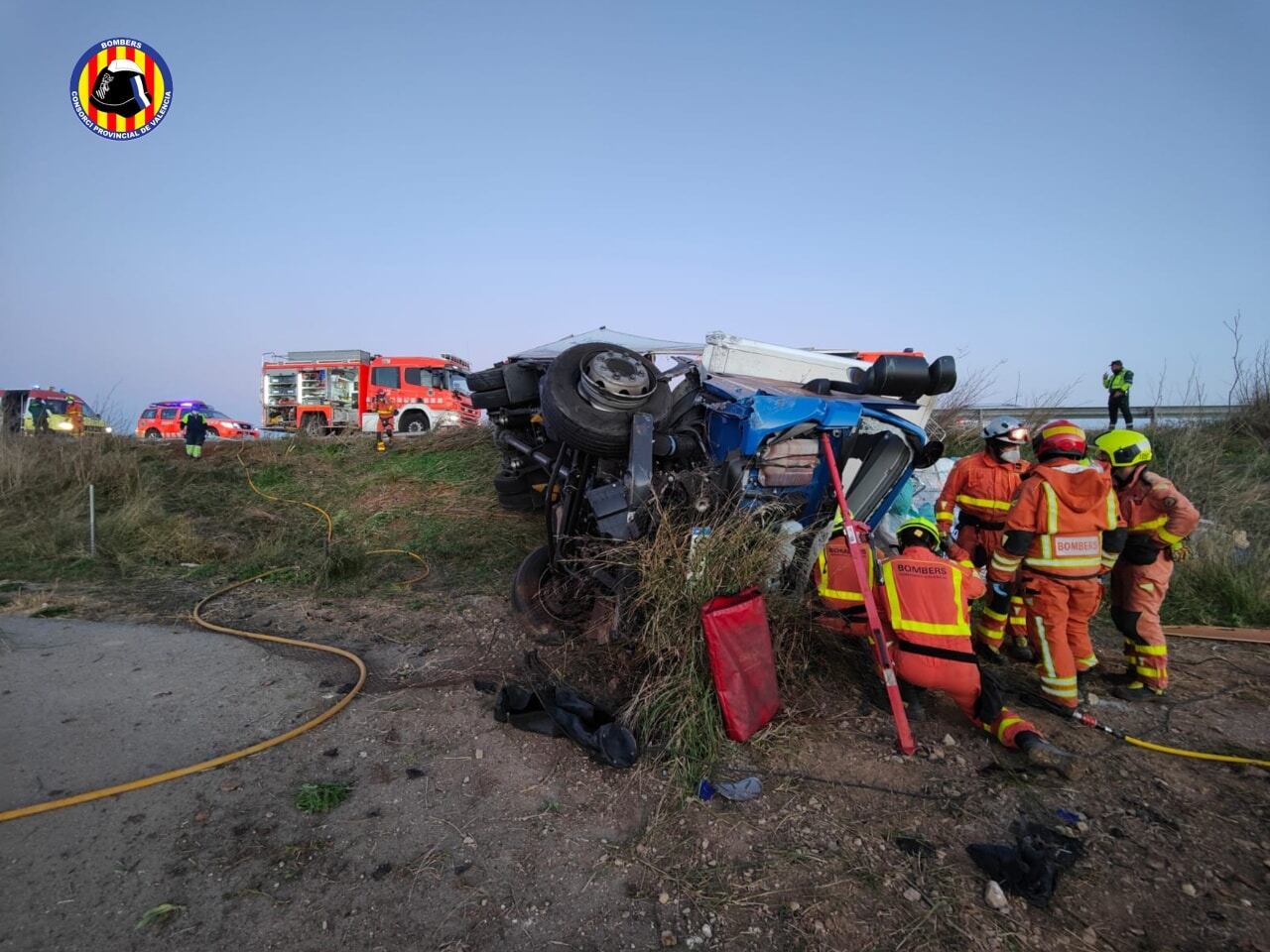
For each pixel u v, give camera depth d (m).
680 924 2.20
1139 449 3.86
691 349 6.22
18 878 2.29
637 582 3.60
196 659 4.23
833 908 2.28
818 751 3.20
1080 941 2.19
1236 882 2.47
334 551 6.71
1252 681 4.24
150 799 2.75
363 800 2.79
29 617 5.00
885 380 4.53
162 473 9.80
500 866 2.44
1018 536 3.65
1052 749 3.06
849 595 3.62
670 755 3.05
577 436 4.06
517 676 3.93
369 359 22.89
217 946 2.06
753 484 3.97
